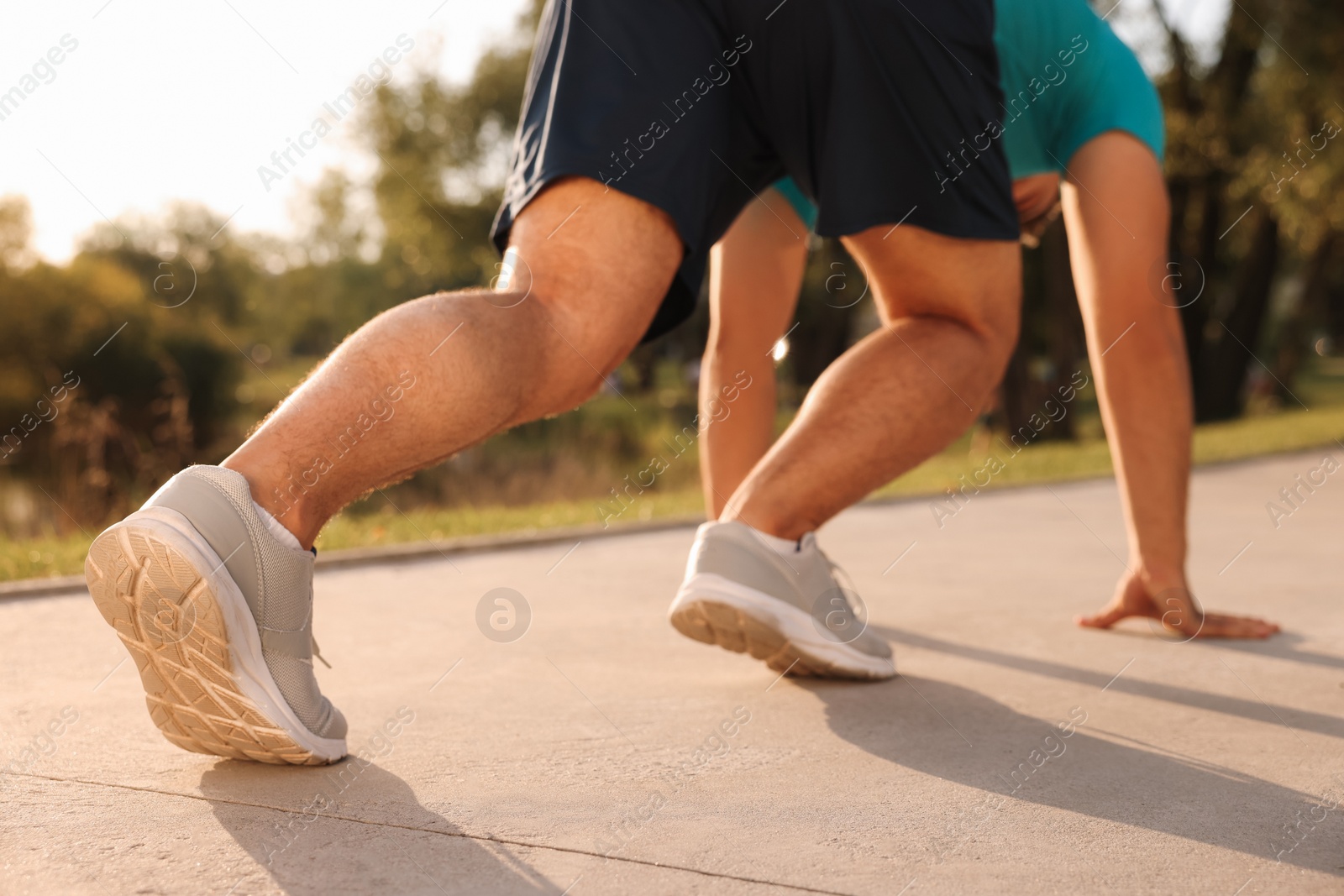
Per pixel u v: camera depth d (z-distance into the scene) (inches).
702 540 79.3
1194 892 45.8
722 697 80.6
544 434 462.3
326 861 47.9
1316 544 184.5
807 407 81.0
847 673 83.2
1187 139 679.1
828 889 45.6
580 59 67.8
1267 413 945.5
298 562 58.4
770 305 100.3
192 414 453.1
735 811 55.5
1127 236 98.4
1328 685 86.2
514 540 176.1
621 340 66.2
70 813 53.6
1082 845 51.2
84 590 123.3
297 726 59.4
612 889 45.3
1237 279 832.3
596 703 78.4
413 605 120.0
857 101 72.7
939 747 68.4
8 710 73.4
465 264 843.4
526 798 57.1
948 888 45.9
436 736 69.1
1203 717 76.3
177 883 45.2
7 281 453.4
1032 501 272.1
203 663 56.4
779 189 99.4
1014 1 96.0
